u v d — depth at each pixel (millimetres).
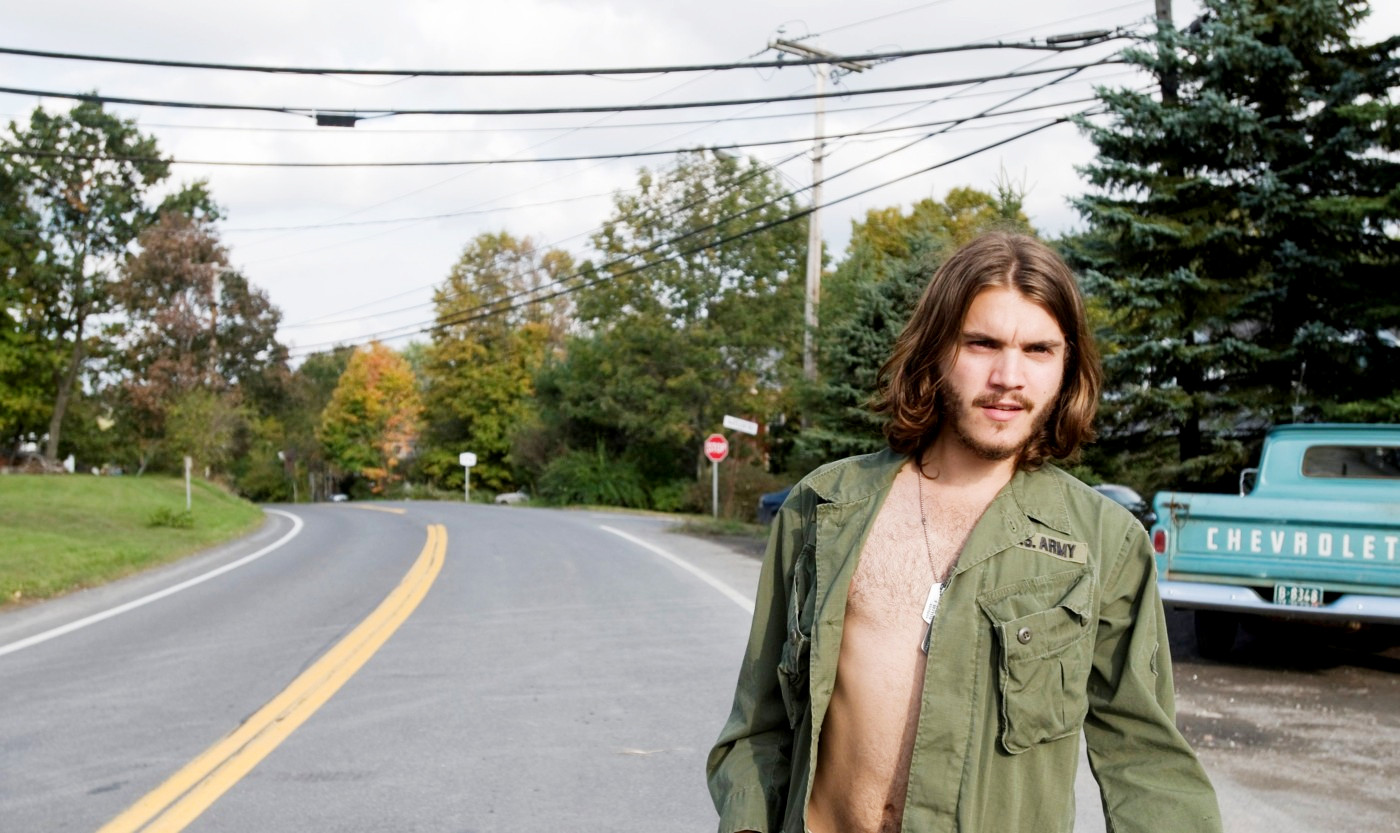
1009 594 1612
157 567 17766
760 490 29688
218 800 5465
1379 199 11133
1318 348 11641
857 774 1680
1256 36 12266
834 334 17281
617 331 44781
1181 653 8766
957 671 1608
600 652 9227
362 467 75000
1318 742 6156
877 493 1771
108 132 52281
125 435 53750
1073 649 1604
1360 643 9195
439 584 14211
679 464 47094
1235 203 12516
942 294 1742
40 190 51750
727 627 10375
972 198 31156
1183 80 12812
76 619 11898
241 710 7383
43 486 32156
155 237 50906
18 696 7953
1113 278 13109
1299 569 7453
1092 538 1660
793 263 43094
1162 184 12562
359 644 9773
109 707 7531
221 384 51656
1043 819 1614
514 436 53938
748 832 1800
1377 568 7258
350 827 5070
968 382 1687
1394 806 5035
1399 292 11867
